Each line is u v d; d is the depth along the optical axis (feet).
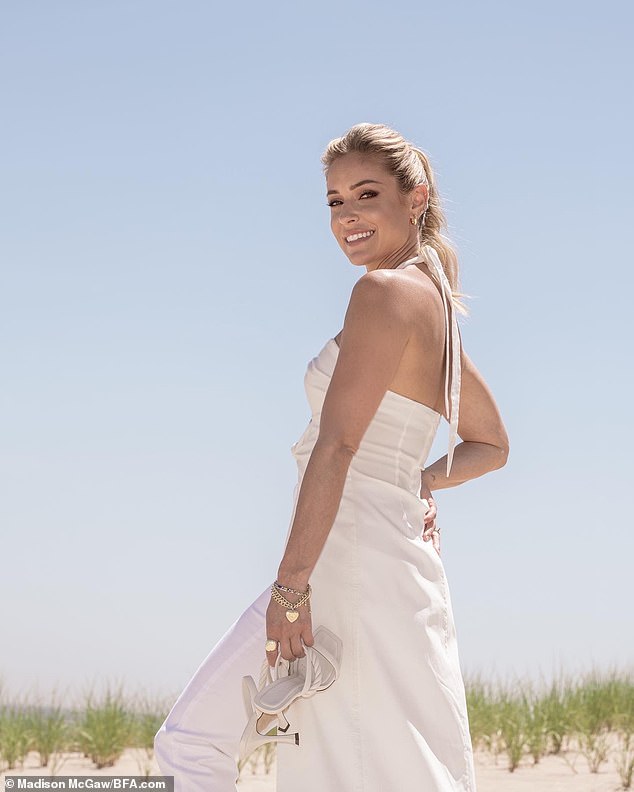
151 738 25.77
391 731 8.33
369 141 9.55
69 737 25.95
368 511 8.67
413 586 8.64
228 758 9.59
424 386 8.98
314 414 9.25
